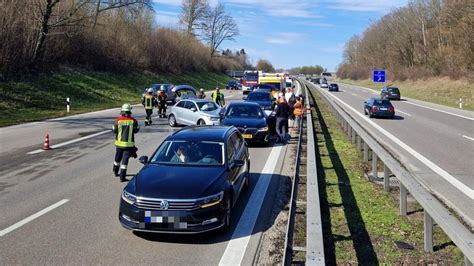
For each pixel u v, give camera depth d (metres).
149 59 56.94
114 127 9.75
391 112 25.88
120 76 45.59
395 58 85.50
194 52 79.88
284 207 7.76
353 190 9.21
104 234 6.29
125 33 51.03
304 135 17.44
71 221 6.83
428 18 76.62
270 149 14.18
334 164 11.89
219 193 6.30
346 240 6.33
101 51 44.25
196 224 5.98
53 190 8.71
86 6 40.75
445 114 28.97
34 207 7.55
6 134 16.67
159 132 17.94
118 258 5.46
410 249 6.11
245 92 46.31
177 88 34.91
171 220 5.94
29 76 31.08
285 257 5.16
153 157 7.58
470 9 53.03
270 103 22.61
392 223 7.18
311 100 37.38
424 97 48.81
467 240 4.52
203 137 8.02
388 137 17.67
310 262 4.18
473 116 27.55
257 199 8.25
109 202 7.90
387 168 9.12
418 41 79.06
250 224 6.85
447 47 62.38
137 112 27.39
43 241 5.98
